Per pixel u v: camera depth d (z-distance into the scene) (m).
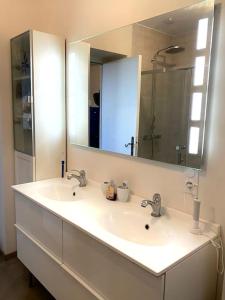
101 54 1.89
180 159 1.45
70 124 2.26
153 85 1.56
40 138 2.17
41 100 2.13
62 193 2.07
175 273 1.07
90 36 1.96
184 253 1.12
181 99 1.42
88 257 1.35
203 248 1.21
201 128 1.34
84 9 2.00
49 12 2.40
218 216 1.33
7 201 2.41
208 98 1.32
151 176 1.62
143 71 1.61
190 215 1.43
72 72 2.17
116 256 1.18
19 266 2.37
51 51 2.13
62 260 1.56
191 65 1.36
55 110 2.23
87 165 2.12
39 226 1.75
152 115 1.58
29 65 2.10
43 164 2.21
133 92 1.69
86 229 1.32
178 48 1.41
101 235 1.26
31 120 2.13
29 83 2.13
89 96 2.04
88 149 2.09
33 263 1.87
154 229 1.43
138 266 1.08
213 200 1.34
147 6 1.56
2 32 2.20
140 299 1.10
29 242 1.89
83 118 2.11
